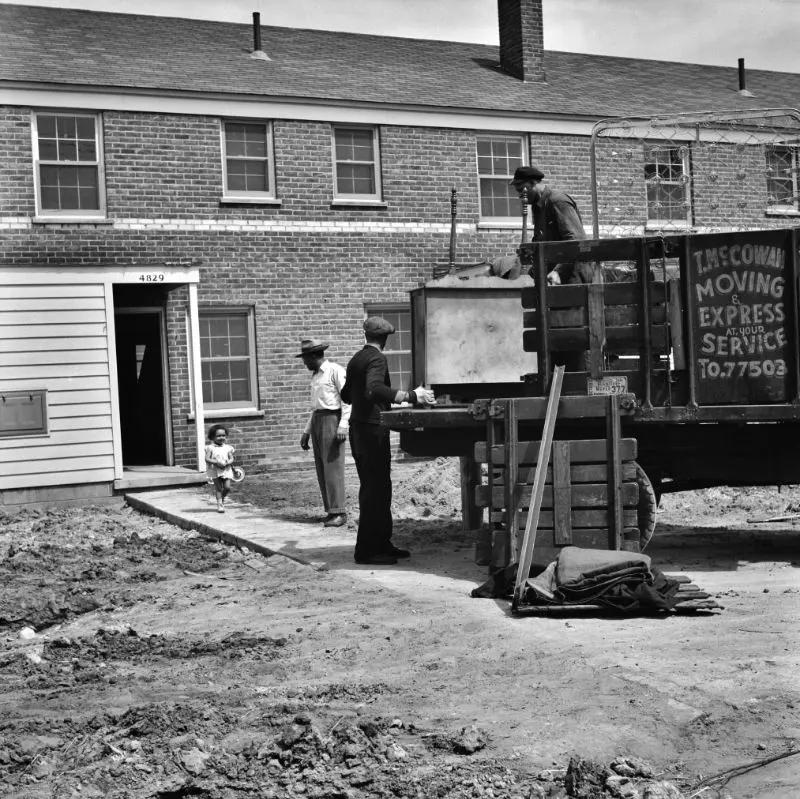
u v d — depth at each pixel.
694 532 10.80
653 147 15.68
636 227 15.92
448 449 9.25
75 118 18.03
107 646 7.16
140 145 18.36
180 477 17.25
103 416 16.98
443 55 24.11
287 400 19.34
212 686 5.98
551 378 8.49
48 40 19.75
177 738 5.01
